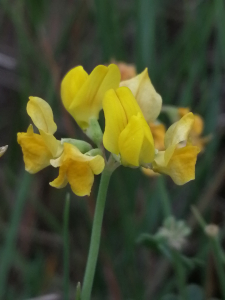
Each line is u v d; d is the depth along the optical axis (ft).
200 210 0.38
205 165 0.41
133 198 0.40
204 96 0.43
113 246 0.41
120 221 0.41
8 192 0.44
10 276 0.41
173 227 0.28
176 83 0.43
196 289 0.32
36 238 0.42
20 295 0.38
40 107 0.19
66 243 0.25
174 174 0.19
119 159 0.19
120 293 0.35
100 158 0.18
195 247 0.41
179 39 0.43
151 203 0.40
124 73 0.33
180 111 0.32
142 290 0.36
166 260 0.37
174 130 0.19
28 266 0.39
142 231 0.38
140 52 0.42
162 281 0.38
